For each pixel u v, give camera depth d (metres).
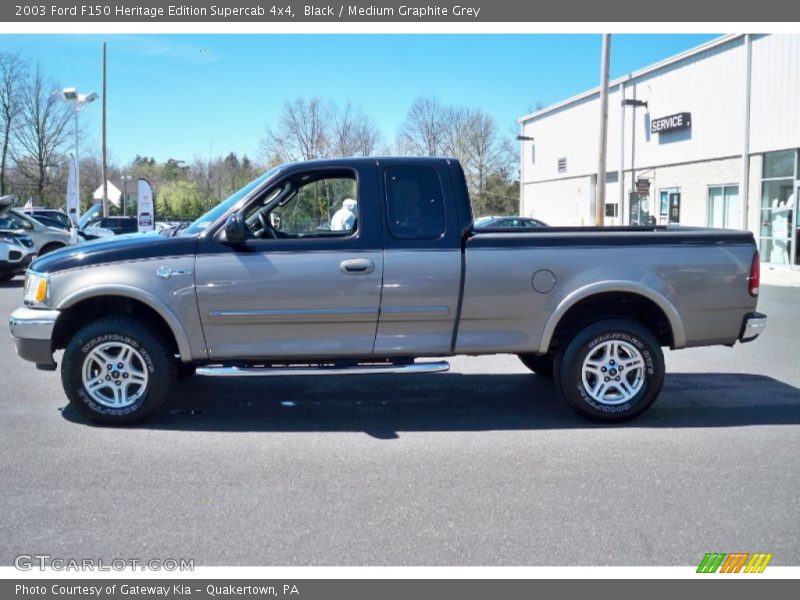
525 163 38.72
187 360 5.98
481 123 46.06
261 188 6.06
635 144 28.77
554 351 6.55
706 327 6.21
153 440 5.72
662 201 27.23
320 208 6.22
